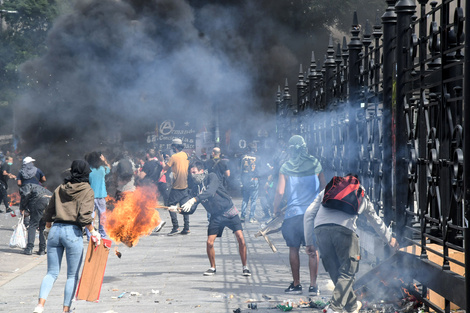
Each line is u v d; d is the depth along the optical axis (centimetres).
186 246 1805
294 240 1092
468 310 639
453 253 844
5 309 1018
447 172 830
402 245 912
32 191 1711
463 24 687
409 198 888
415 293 902
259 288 1155
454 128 709
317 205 945
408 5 906
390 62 977
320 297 1050
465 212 643
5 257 1672
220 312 962
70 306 969
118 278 1299
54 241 958
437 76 874
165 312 970
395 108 926
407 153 905
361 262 1227
